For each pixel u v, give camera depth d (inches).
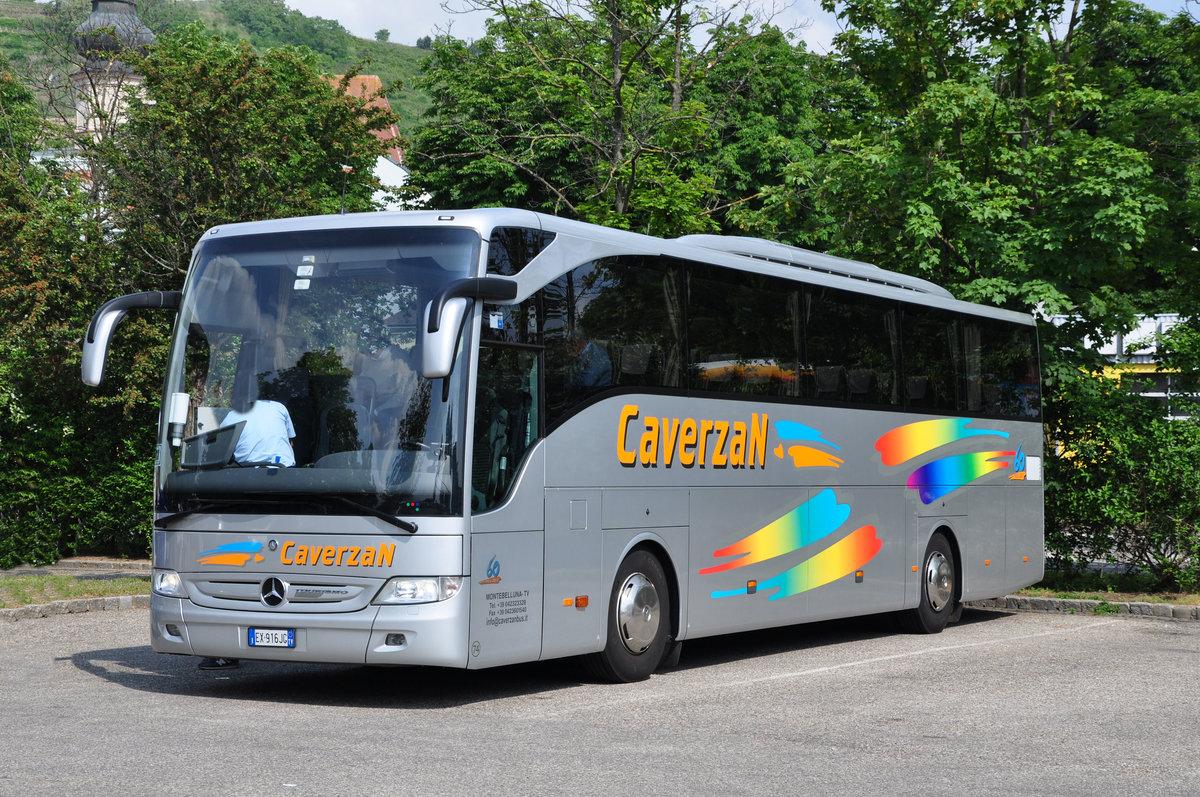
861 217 826.8
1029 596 768.3
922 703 404.5
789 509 535.2
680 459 476.1
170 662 486.6
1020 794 275.9
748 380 514.6
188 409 409.4
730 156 1455.5
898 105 881.5
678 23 951.6
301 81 1105.4
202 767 283.9
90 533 920.9
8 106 1241.4
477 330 390.3
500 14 939.3
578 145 1010.1
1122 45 1186.0
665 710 386.0
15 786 261.9
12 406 876.6
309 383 395.5
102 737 319.6
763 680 459.2
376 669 486.3
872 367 598.5
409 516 377.1
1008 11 809.5
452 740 326.6
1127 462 757.9
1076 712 389.7
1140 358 837.8
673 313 478.3
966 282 786.8
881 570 598.5
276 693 417.4
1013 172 778.2
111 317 415.2
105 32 1198.9
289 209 826.2
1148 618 710.5
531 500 406.6
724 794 270.2
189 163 803.4
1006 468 709.9
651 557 462.6
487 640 386.6
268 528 389.4
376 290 397.7
